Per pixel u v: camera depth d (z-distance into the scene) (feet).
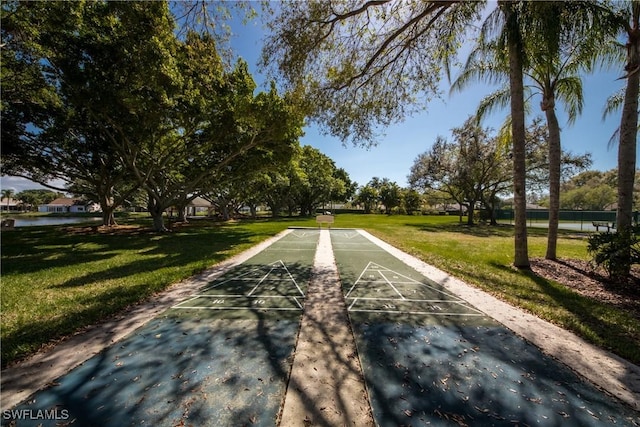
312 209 162.30
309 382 8.29
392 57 23.47
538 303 15.24
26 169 55.98
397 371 8.94
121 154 46.70
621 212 20.93
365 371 8.90
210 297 16.01
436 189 85.20
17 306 13.99
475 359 9.74
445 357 9.84
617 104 28.55
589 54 24.07
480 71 28.81
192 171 56.13
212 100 40.27
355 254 30.25
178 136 49.65
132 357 9.55
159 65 27.66
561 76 26.07
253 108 38.96
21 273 20.67
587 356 10.04
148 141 43.34
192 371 8.75
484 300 15.90
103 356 9.61
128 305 14.56
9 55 27.53
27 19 24.39
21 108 40.78
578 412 7.26
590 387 8.31
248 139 46.09
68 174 57.62
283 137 43.19
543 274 21.61
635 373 9.05
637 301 15.90
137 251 30.81
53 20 25.38
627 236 19.04
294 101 25.00
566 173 65.16
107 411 7.00
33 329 11.37
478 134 68.64
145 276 19.77
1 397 7.48
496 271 22.45
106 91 30.25
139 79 29.86
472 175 74.02
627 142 20.57
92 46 28.37
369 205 195.21
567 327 12.45
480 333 11.78
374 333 11.64
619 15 19.67
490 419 6.96
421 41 22.41
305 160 125.18
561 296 16.43
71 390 7.80
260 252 31.19
